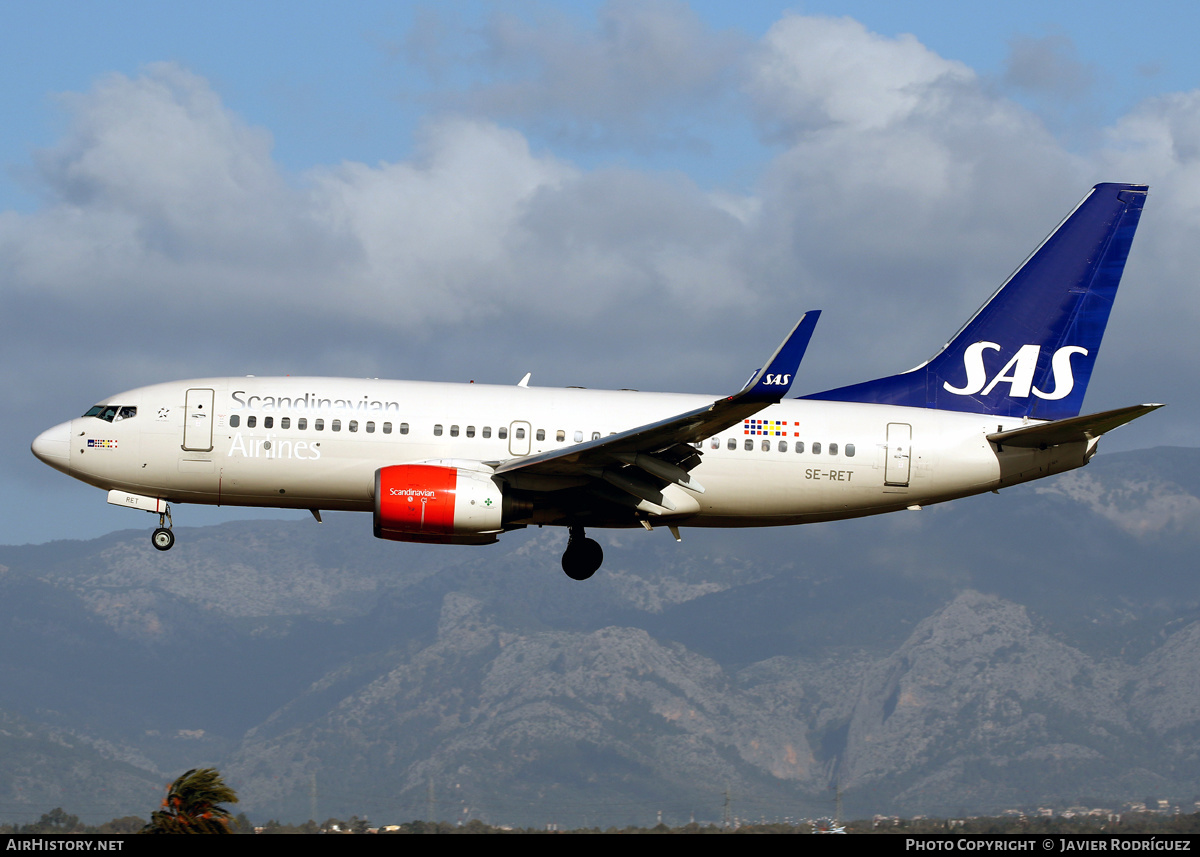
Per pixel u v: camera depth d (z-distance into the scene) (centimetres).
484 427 10812
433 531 10388
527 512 10675
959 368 11969
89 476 10844
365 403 10844
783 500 11219
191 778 5862
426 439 10769
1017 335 12006
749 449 11106
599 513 10956
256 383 10956
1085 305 12044
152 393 10931
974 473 11381
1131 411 10475
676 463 10525
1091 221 12100
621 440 9831
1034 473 11525
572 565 11725
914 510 11588
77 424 10894
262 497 10931
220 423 10750
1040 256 12075
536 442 10794
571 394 11138
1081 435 11075
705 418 9619
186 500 11044
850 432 11250
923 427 11388
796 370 9219
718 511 11238
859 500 11312
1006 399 11950
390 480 10344
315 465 10731
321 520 11375
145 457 10750
